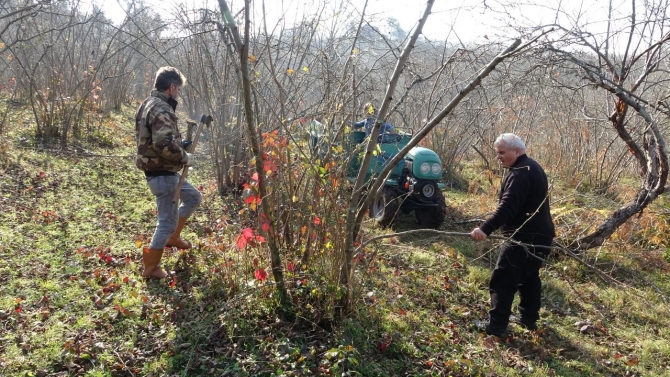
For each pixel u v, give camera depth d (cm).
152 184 421
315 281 379
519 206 408
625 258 614
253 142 347
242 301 381
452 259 573
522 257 421
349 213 356
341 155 388
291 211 398
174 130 408
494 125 1004
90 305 383
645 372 399
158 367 323
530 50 361
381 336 382
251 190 374
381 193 690
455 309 466
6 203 570
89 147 916
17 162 727
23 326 348
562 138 1034
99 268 443
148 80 1647
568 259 607
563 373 391
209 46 809
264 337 356
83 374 310
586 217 679
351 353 344
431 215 692
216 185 752
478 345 412
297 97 522
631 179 1070
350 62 418
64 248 479
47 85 1007
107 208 611
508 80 489
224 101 709
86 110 1057
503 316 425
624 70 555
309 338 361
